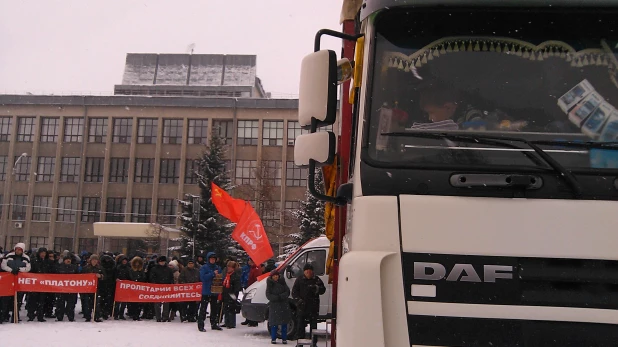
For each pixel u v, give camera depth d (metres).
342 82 4.21
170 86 71.31
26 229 57.81
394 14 3.46
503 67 3.35
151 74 73.00
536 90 3.31
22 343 11.20
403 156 3.18
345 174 4.40
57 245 57.50
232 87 70.44
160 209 57.09
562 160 3.10
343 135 4.46
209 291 14.48
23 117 59.44
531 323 2.83
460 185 3.05
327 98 3.48
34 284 14.42
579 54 3.34
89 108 58.72
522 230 2.94
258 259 16.23
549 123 3.25
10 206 58.16
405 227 2.99
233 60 73.19
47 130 59.12
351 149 3.92
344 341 2.92
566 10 3.37
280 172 56.91
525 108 3.28
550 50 3.36
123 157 58.09
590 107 3.26
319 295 12.34
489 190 3.04
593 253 2.89
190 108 58.09
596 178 3.03
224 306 15.30
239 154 57.53
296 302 11.91
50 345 11.09
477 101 3.31
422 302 2.88
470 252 2.93
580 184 3.01
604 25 3.36
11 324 13.99
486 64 3.37
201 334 13.73
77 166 58.38
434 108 3.31
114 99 58.31
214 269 14.70
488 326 2.84
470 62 3.37
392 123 3.28
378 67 3.39
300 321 11.88
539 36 3.38
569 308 2.83
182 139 57.75
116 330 13.66
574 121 3.25
